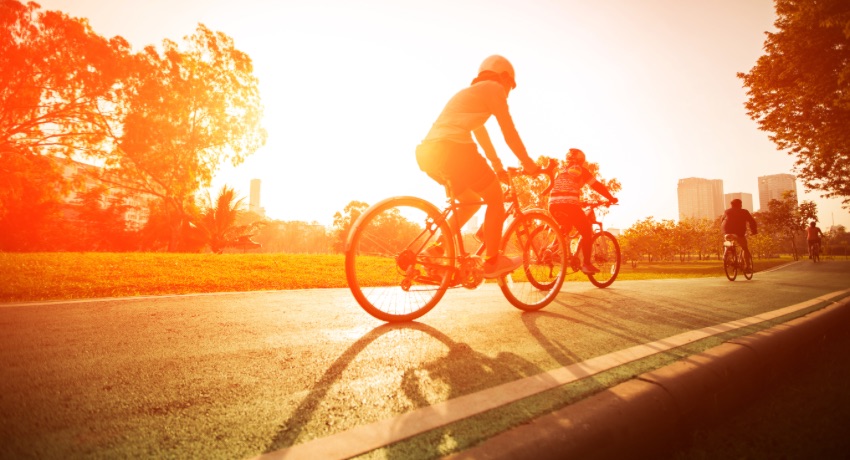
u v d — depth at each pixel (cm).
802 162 1875
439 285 311
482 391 157
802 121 1496
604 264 546
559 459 106
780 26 1382
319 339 236
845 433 160
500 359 202
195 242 3516
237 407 141
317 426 128
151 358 192
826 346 287
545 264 402
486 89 293
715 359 180
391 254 294
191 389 156
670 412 143
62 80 2652
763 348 211
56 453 108
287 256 1141
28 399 142
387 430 125
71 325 255
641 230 3894
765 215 4797
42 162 2934
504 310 343
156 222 3678
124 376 168
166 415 133
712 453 144
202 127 3152
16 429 121
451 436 121
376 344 227
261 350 211
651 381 150
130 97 2836
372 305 285
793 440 154
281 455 110
